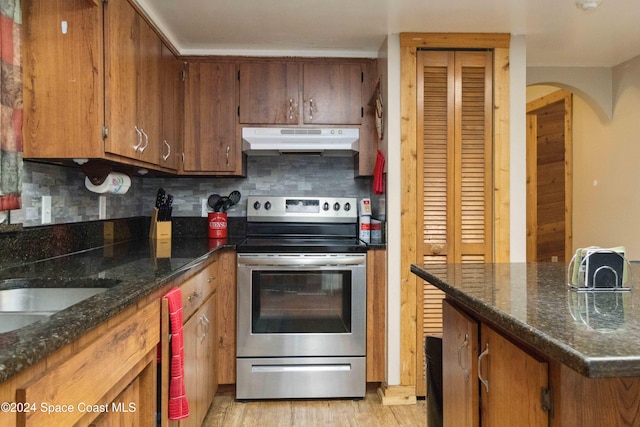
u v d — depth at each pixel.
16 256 1.74
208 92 2.99
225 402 2.69
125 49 1.95
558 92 4.38
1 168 1.46
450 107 2.73
